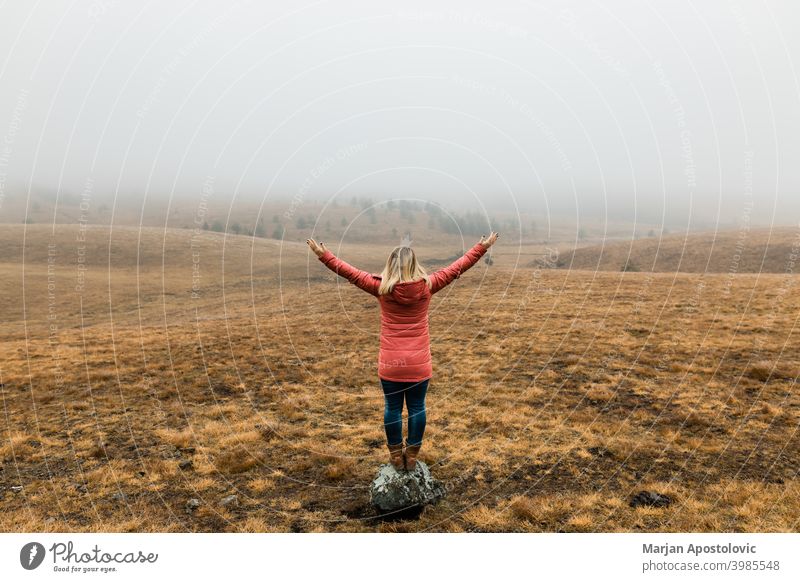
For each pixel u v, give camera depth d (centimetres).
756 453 598
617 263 7394
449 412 836
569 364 1185
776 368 1016
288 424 796
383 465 553
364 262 5906
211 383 1136
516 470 572
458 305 2420
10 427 827
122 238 8050
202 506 507
